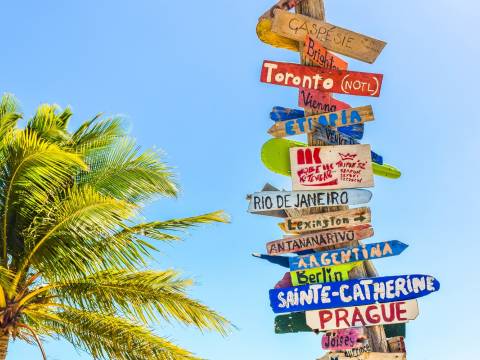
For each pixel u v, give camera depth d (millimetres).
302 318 8734
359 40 9758
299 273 8875
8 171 10219
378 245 8812
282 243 8984
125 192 10938
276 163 9344
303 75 9602
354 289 8695
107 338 10719
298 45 9992
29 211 10547
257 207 9109
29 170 9898
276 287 8859
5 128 10125
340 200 9133
